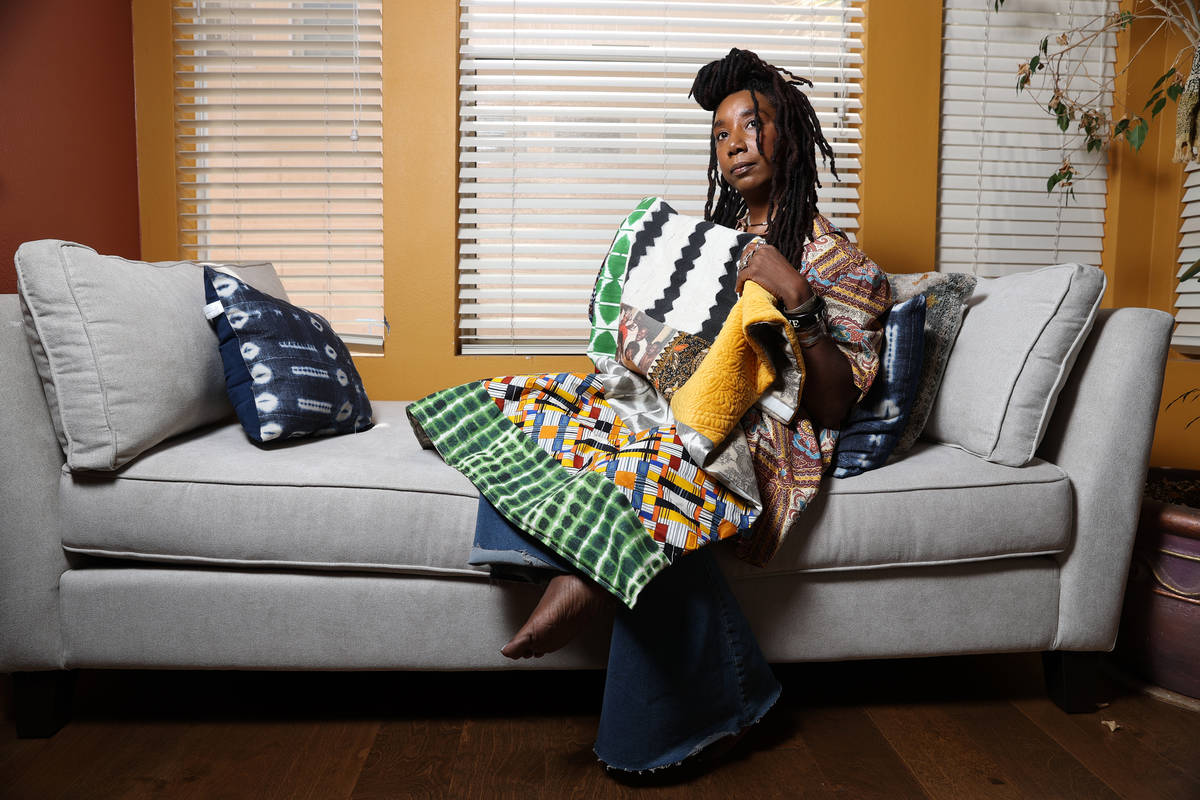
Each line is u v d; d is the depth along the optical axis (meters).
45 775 1.19
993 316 1.50
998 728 1.38
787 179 1.44
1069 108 2.18
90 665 1.29
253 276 1.85
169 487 1.27
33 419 1.28
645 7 2.21
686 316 1.35
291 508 1.27
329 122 2.22
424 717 1.40
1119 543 1.39
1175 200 2.26
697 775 1.23
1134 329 1.41
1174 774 1.23
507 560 1.20
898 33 2.21
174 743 1.30
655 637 1.20
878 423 1.37
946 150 2.27
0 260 1.66
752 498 1.21
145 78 2.17
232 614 1.29
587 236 2.25
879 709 1.46
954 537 1.35
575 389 1.43
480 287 2.29
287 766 1.23
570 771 1.23
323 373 1.51
